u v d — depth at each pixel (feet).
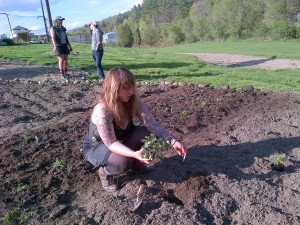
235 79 23.81
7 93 17.97
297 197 8.02
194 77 24.57
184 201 8.00
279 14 104.01
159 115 13.38
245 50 59.00
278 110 14.17
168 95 16.67
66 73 24.36
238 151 10.16
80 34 146.82
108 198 7.95
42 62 30.40
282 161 9.48
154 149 7.71
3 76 24.00
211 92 17.01
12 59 33.17
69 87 19.48
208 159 9.62
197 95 16.44
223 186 8.32
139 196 7.90
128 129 8.53
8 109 15.57
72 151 10.37
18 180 8.91
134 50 54.13
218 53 54.65
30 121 14.26
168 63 33.32
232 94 16.34
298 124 12.60
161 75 25.17
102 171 8.29
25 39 114.32
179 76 24.97
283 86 21.03
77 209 7.85
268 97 16.19
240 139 11.09
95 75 24.50
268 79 24.62
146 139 8.12
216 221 7.34
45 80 21.61
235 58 45.01
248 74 27.09
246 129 11.82
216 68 31.53
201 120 12.90
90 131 8.37
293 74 27.78
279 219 7.27
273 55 46.50
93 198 8.17
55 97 17.51
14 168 9.46
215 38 128.06
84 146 8.75
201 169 8.97
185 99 15.70
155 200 7.86
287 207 7.73
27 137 11.30
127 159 7.98
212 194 8.03
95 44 21.66
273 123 12.41
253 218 7.39
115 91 7.60
